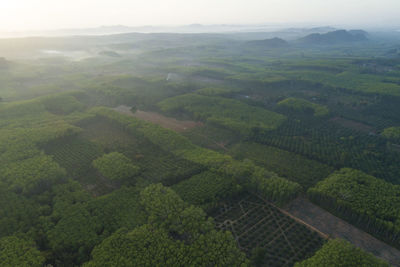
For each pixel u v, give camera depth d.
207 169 142.75
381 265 83.81
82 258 89.56
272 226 107.94
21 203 113.44
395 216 104.06
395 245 99.06
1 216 105.38
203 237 93.69
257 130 193.88
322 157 158.12
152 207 108.50
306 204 121.38
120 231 97.19
